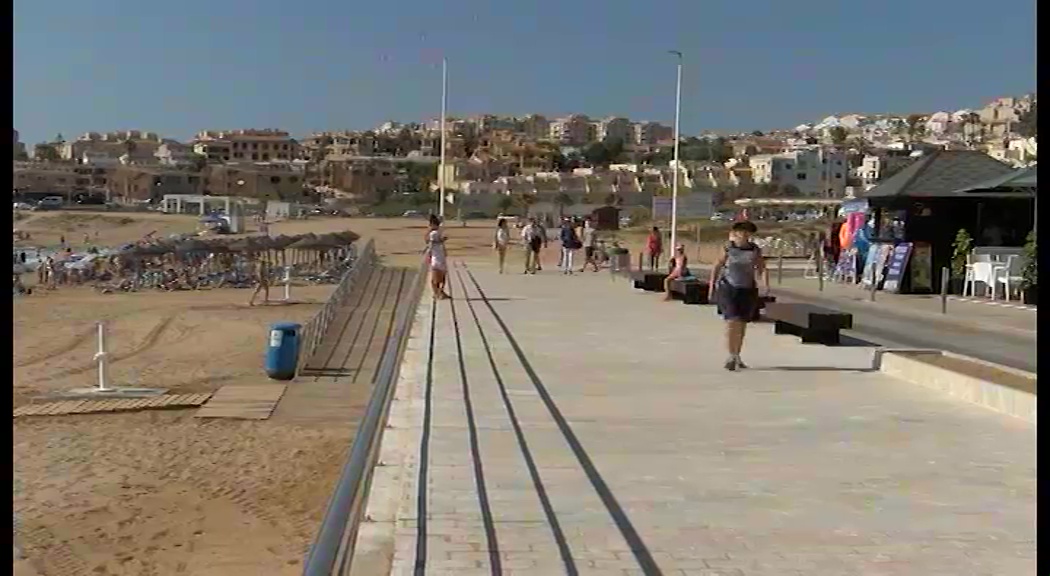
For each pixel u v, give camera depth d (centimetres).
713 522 695
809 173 15588
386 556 626
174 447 1539
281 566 1034
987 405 1138
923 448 930
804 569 603
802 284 3266
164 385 2127
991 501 751
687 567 605
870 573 596
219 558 1054
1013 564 613
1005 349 1728
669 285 2567
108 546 1099
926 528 684
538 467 848
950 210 2853
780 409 1121
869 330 2017
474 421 1038
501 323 2000
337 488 383
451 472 826
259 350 2766
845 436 980
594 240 3934
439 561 614
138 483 1341
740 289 1398
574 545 645
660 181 14762
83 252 7381
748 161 16438
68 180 18525
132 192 18838
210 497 1276
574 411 1099
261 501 1265
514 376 1340
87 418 1781
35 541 1100
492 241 6681
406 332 1381
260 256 6494
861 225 3216
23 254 6712
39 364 2533
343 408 1838
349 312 3138
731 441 957
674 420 1055
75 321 3553
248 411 1811
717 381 1312
